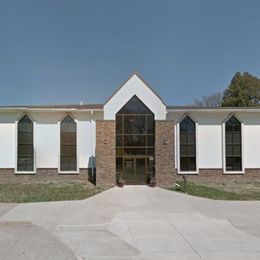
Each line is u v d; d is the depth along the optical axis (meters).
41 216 11.78
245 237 8.69
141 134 23.48
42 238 8.65
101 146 22.98
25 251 7.39
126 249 7.57
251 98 53.38
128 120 23.50
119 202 15.48
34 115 26.16
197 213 12.45
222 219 11.25
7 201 15.51
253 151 26.33
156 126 23.12
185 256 7.02
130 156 23.30
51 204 14.52
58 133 26.08
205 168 26.12
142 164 23.38
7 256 7.02
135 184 23.17
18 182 24.88
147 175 23.30
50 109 25.73
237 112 26.33
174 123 24.11
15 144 25.91
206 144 26.28
